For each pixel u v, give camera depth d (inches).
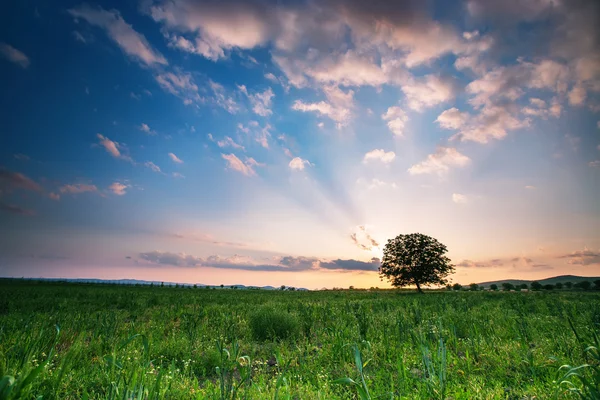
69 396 148.6
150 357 228.7
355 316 378.3
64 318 367.2
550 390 148.8
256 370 205.3
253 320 335.0
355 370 198.4
